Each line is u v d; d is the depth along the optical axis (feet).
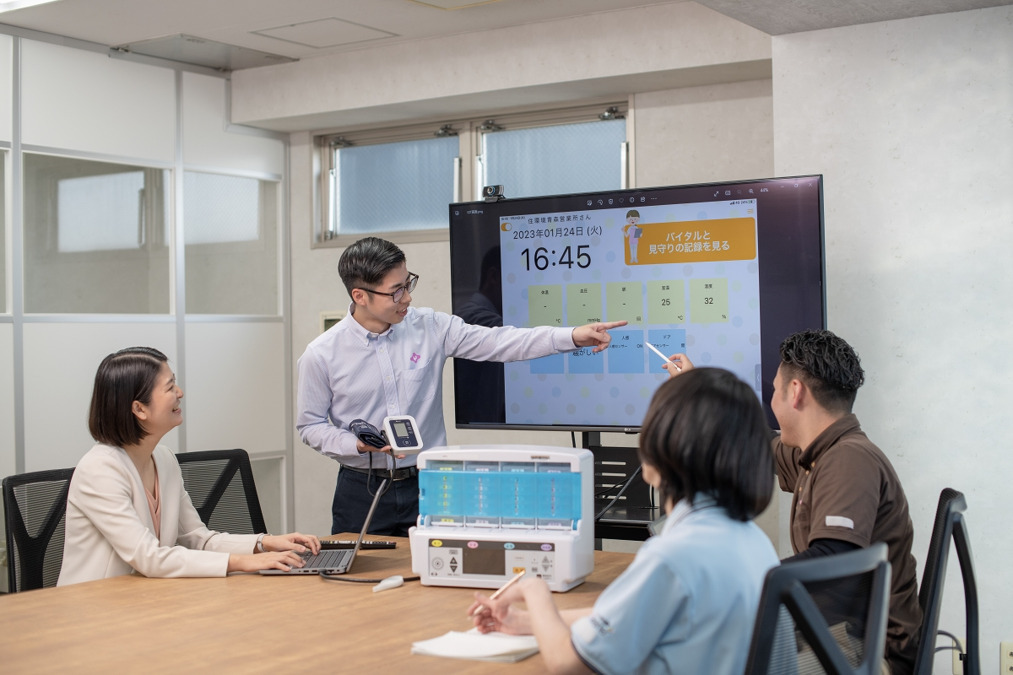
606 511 10.98
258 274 18.45
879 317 11.07
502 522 7.49
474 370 12.34
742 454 4.73
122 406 8.18
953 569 10.80
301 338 18.79
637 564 4.75
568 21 14.88
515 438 16.24
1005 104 10.52
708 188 11.27
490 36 15.48
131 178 16.48
